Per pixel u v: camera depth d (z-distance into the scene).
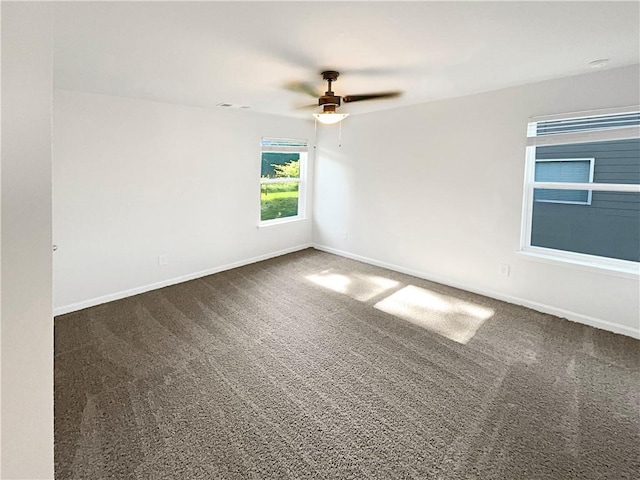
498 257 4.06
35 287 0.63
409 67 2.87
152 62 2.68
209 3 1.78
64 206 3.59
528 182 3.81
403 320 3.56
